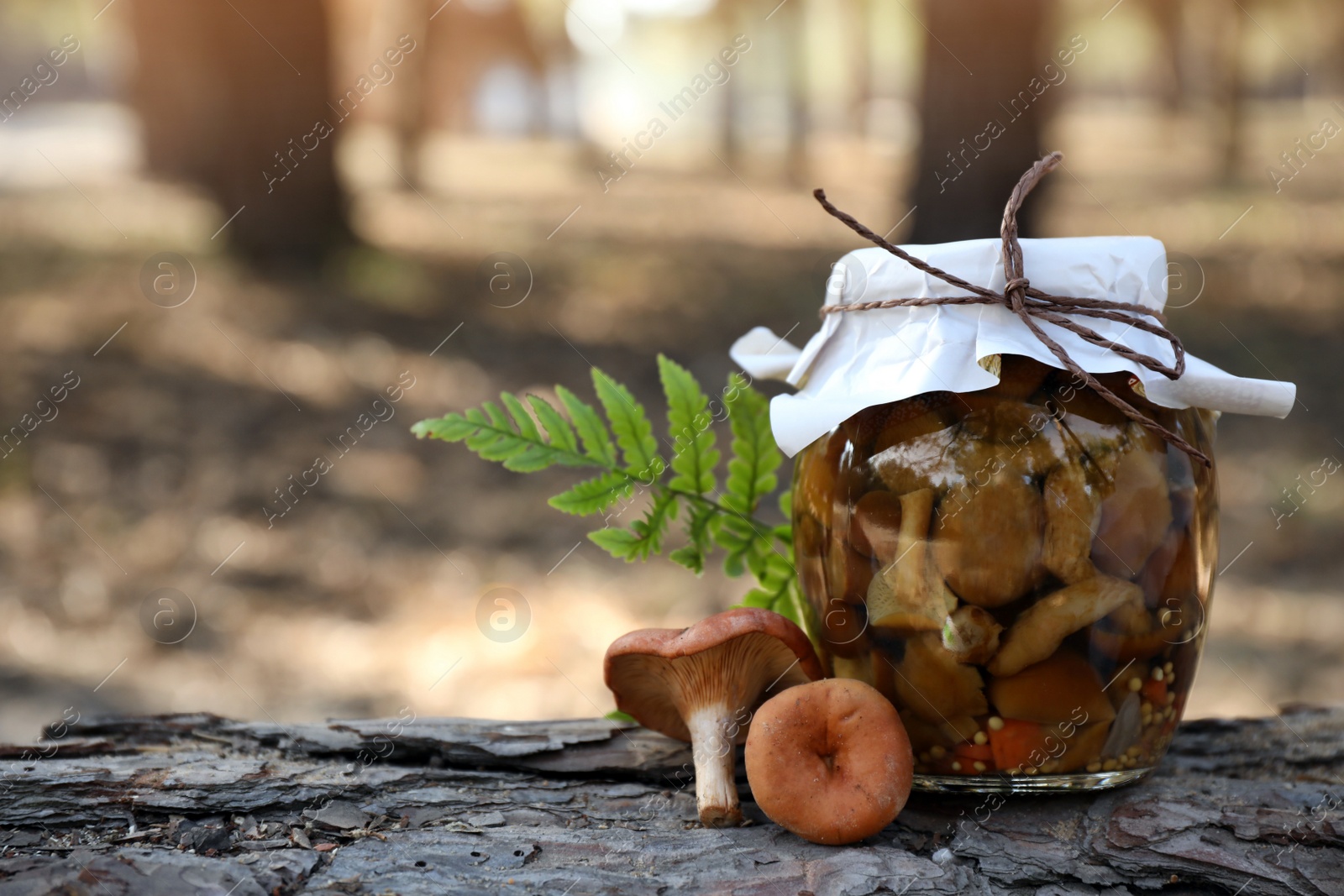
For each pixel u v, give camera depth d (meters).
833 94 8.61
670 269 3.10
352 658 1.27
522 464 0.60
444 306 2.57
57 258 2.48
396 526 1.63
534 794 0.59
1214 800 0.57
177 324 2.21
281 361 2.14
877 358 0.55
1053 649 0.53
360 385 2.11
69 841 0.55
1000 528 0.53
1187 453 0.54
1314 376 2.30
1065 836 0.56
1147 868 0.54
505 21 6.09
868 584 0.54
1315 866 0.54
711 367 2.32
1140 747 0.56
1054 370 0.54
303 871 0.54
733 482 0.62
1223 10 5.35
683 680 0.56
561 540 1.60
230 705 1.16
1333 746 0.62
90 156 4.35
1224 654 1.28
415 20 3.98
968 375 0.53
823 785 0.54
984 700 0.54
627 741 0.61
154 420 1.85
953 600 0.53
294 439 1.87
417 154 4.04
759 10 5.84
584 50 6.39
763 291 2.94
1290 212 3.86
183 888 0.53
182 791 0.57
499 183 4.72
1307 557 1.57
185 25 2.58
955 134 2.15
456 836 0.56
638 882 0.53
